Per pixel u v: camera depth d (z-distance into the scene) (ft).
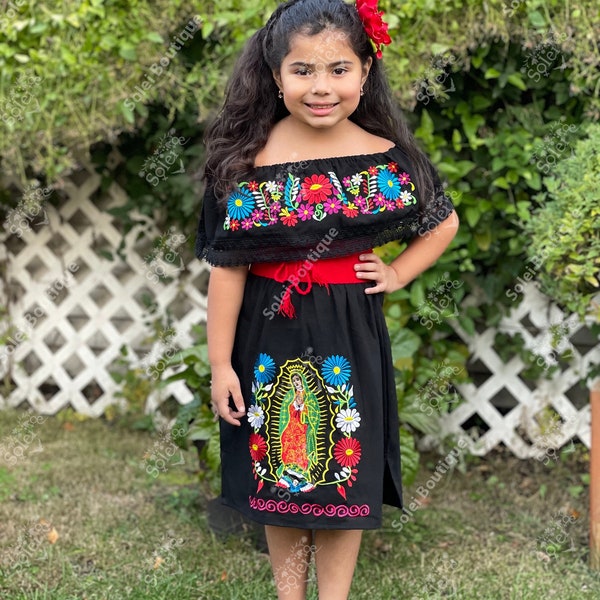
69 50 10.19
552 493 10.61
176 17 10.14
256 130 6.55
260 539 8.89
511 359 11.75
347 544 6.72
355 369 6.40
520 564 8.57
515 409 11.81
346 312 6.41
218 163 6.48
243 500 6.61
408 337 9.56
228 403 6.63
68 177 13.19
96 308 13.55
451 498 10.49
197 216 12.57
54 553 8.66
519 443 11.75
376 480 6.45
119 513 9.80
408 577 8.29
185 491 10.28
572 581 8.19
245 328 6.57
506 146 10.44
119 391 13.55
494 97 10.44
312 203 6.25
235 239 6.33
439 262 10.84
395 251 10.44
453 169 10.39
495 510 10.11
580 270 8.50
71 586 7.98
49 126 10.42
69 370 14.28
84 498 10.24
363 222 6.31
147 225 12.93
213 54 10.32
